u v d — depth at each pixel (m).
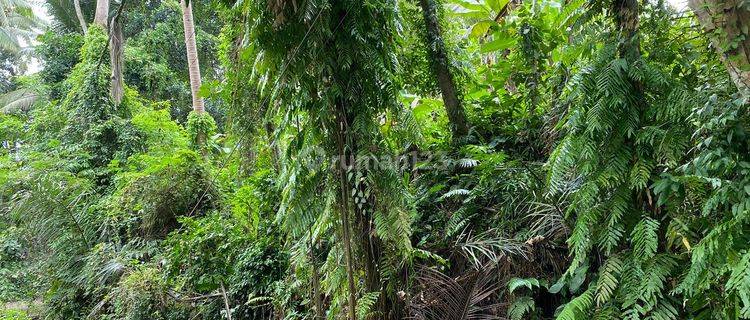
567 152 1.38
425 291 1.88
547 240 1.88
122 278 3.55
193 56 6.75
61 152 5.59
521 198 2.03
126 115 6.52
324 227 1.70
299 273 2.22
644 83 1.35
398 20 1.72
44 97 8.45
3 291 4.54
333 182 1.67
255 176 3.03
